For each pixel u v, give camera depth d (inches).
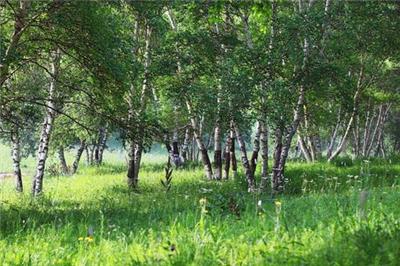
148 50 989.8
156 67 927.7
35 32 682.2
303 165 1107.9
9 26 724.0
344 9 857.5
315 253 231.0
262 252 239.0
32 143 2190.0
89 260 272.2
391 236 246.4
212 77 930.7
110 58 655.8
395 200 430.6
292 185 877.2
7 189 1177.4
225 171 1153.4
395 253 210.4
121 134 716.0
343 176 926.4
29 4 619.5
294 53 794.8
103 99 710.5
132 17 1035.9
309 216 364.8
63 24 640.4
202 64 912.3
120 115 729.6
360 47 1054.4
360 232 253.4
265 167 855.1
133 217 485.7
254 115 794.8
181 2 864.9
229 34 983.0
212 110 816.9
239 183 941.8
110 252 287.6
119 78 679.1
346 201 418.0
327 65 805.2
